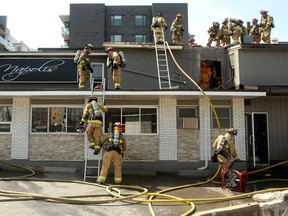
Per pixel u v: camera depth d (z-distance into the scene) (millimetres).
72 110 12602
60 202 7434
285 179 11281
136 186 9586
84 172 10672
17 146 12211
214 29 18000
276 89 13023
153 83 15398
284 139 14328
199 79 15758
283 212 7617
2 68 14758
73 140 12383
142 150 12469
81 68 12125
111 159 9758
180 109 12828
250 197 8586
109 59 12266
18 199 7430
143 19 54969
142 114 12688
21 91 11609
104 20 53406
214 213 6711
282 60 14906
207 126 12523
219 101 12742
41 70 14812
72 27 52531
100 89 11688
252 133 14164
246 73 14727
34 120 12500
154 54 15633
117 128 10008
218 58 16141
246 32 18812
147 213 6926
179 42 17359
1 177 10227
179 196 8703
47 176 10703
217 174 10914
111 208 7188
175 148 12414
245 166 12367
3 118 12461
